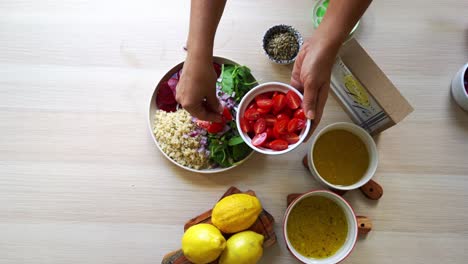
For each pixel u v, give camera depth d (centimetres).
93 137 94
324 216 87
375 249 89
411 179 92
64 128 94
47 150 94
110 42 97
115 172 93
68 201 92
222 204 82
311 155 84
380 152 93
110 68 97
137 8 98
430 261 89
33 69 96
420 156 93
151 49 97
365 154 88
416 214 91
